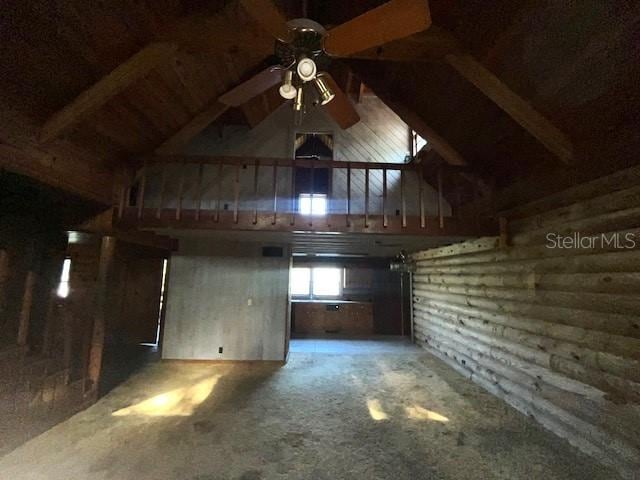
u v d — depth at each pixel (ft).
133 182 13.73
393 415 11.51
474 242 15.53
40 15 7.48
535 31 8.25
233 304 18.11
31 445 9.30
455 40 9.93
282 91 8.20
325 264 27.48
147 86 11.40
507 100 9.86
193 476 7.96
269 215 13.00
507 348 12.88
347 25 6.58
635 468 7.65
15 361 10.07
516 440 9.80
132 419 11.01
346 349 21.93
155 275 22.49
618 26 6.95
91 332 12.59
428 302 22.02
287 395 13.33
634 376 7.67
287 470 8.27
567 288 10.07
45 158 9.93
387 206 20.03
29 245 13.64
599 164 9.02
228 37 9.93
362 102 21.36
